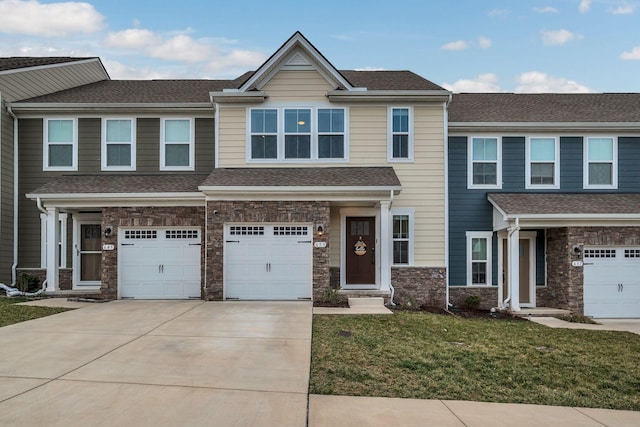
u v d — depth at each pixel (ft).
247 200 41.55
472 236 48.67
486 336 29.68
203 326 29.53
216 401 16.60
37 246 48.01
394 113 46.88
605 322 40.96
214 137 48.83
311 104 46.42
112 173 48.55
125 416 14.94
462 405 17.46
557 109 53.42
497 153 49.37
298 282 41.93
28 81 49.19
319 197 41.45
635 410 17.63
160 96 51.49
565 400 18.45
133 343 24.80
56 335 26.58
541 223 43.62
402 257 46.70
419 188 46.75
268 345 24.85
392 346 25.62
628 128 48.65
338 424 15.08
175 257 44.09
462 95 59.62
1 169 46.09
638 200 46.78
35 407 15.57
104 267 43.45
